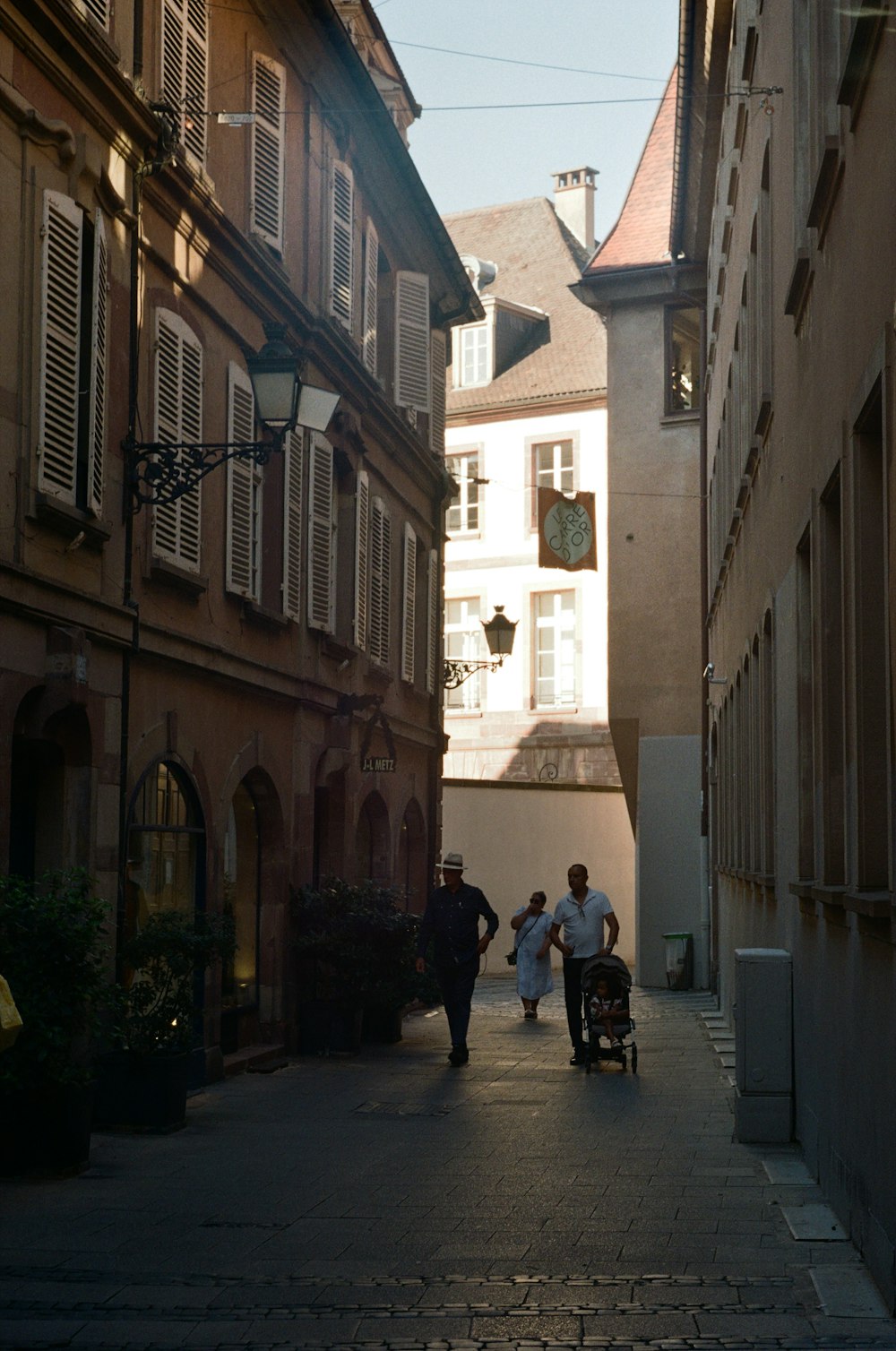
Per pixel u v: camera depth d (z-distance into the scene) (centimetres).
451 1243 835
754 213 1534
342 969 1816
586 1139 1190
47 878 1079
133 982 1330
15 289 1142
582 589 4438
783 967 1172
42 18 1164
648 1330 666
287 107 1855
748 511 1648
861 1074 789
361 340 2217
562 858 3684
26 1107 1018
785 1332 661
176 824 1503
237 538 1639
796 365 1136
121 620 1315
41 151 1185
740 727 1795
